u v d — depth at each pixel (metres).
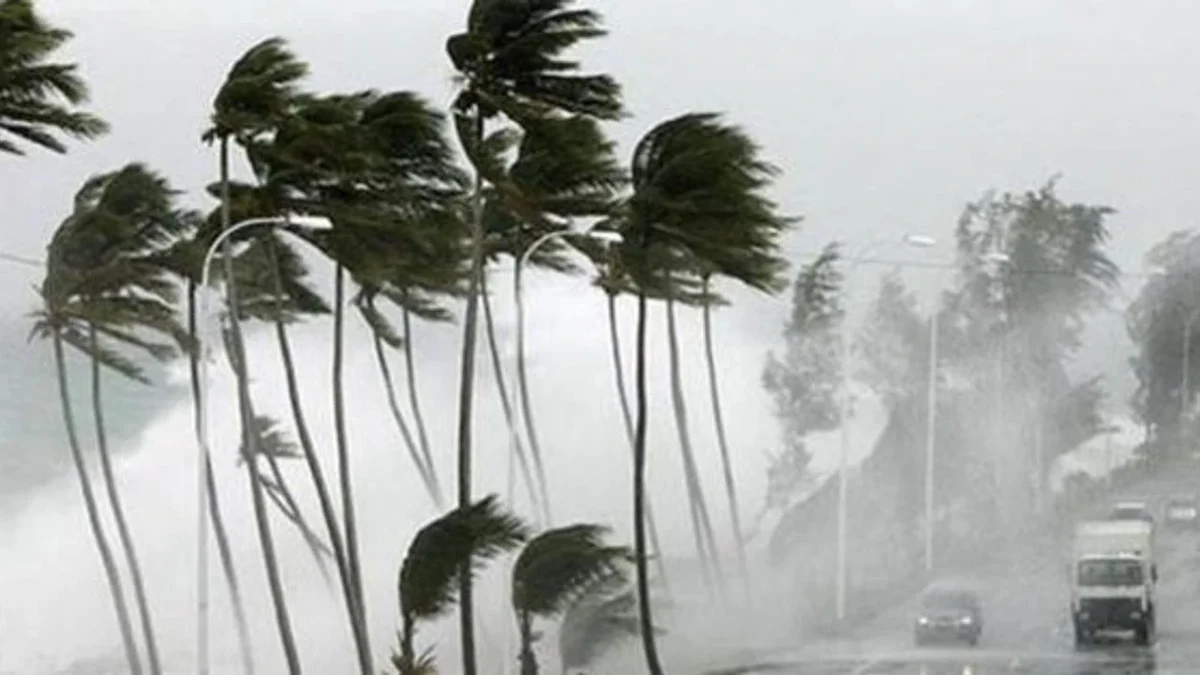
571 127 58.78
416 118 58.88
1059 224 158.50
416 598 46.03
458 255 63.94
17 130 47.53
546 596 55.06
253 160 58.16
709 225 61.00
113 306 66.19
